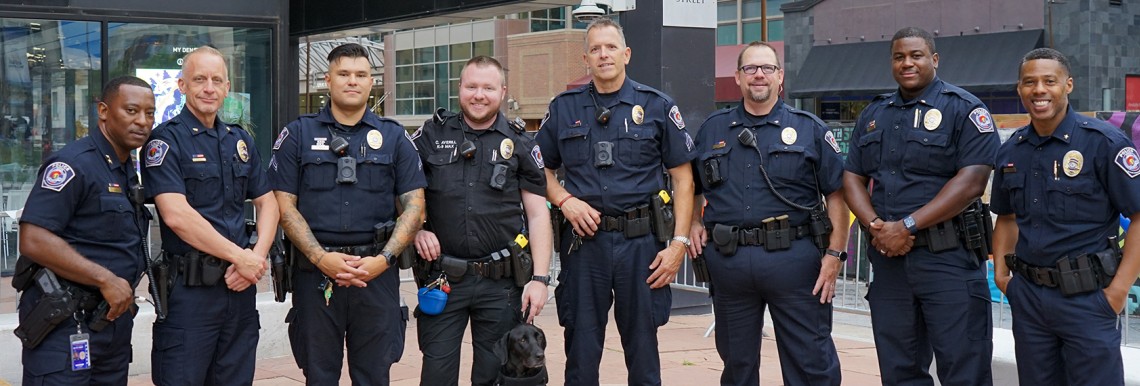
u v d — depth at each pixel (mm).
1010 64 19031
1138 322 7301
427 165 4918
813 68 21859
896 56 4863
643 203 5062
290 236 4645
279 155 4730
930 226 4750
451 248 4891
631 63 8359
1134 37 19250
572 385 5160
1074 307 4398
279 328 7156
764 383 6422
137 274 4391
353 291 4695
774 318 5191
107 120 4254
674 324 8562
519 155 4930
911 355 4969
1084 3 18609
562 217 5191
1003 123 12289
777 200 5074
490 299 4926
